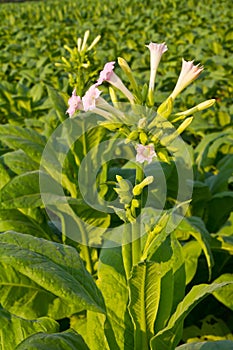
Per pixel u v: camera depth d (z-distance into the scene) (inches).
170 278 84.7
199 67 72.2
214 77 266.5
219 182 151.0
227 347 86.0
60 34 526.6
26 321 85.9
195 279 134.3
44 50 425.7
